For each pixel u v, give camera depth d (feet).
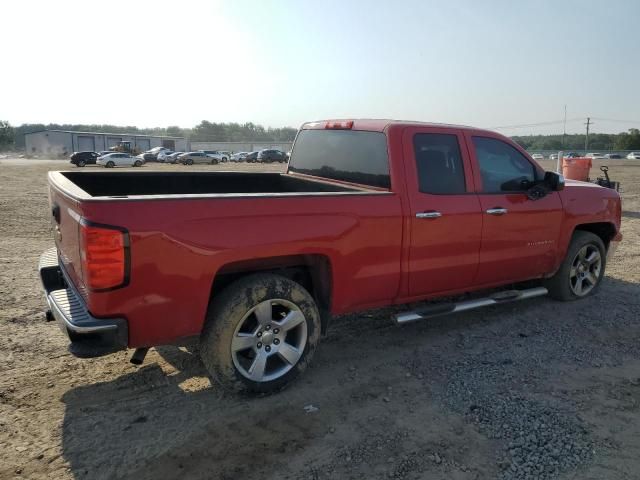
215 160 201.26
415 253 13.87
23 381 12.48
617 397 12.10
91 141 307.17
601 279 19.76
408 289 14.14
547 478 9.22
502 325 16.69
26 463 9.44
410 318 14.16
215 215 10.69
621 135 391.24
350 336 15.70
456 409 11.51
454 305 15.15
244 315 11.42
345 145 15.64
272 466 9.50
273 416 11.19
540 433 10.57
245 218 11.05
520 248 16.33
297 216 11.73
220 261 10.84
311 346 12.57
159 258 10.16
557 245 17.49
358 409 11.51
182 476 9.20
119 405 11.53
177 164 198.39
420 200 13.83
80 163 168.96
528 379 12.98
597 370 13.55
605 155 302.86
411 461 9.67
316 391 12.32
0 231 32.71
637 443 10.28
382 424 10.91
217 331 11.23
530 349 14.84
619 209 19.77
